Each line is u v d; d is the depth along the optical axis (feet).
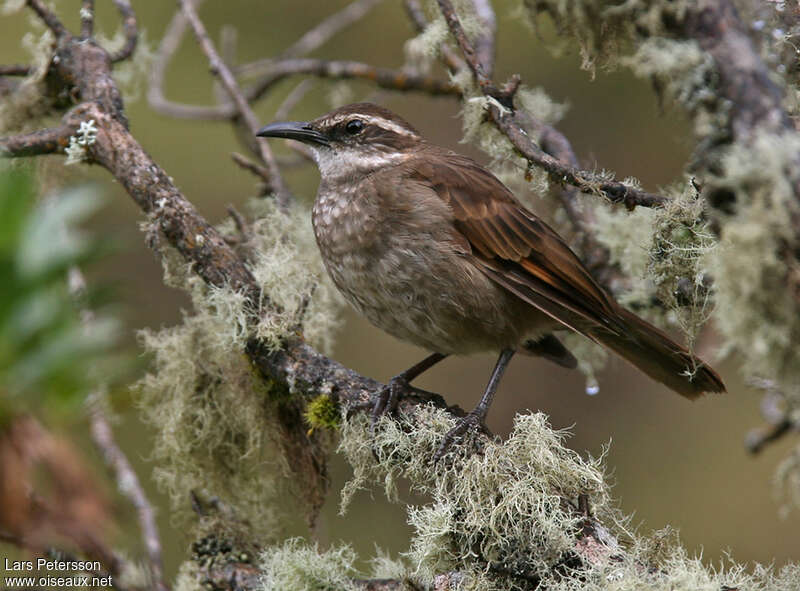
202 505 28.76
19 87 30.96
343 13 42.70
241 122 40.37
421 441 24.68
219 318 26.40
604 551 21.35
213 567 26.32
